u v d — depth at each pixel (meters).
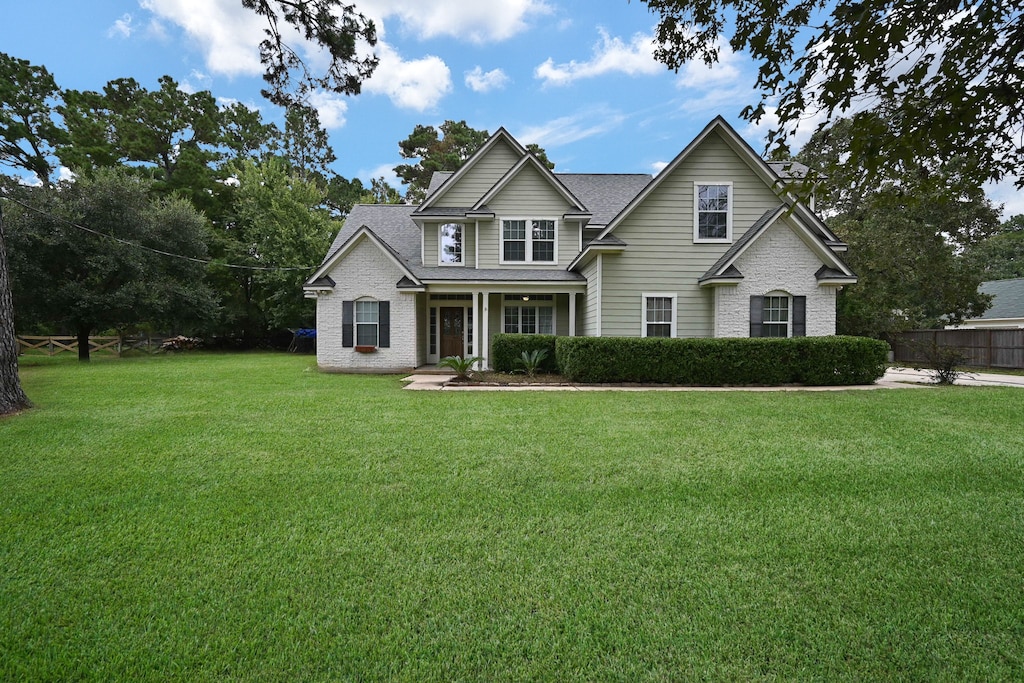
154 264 21.11
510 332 16.31
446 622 2.32
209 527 3.36
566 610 2.41
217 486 4.17
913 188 3.19
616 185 17.55
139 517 3.53
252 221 27.92
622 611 2.40
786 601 2.48
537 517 3.52
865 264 18.23
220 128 35.12
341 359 14.66
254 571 2.77
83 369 14.84
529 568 2.81
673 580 2.68
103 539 3.18
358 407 7.91
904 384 11.11
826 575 2.73
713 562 2.87
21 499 3.87
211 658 2.08
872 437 5.81
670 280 12.86
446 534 3.25
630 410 7.58
